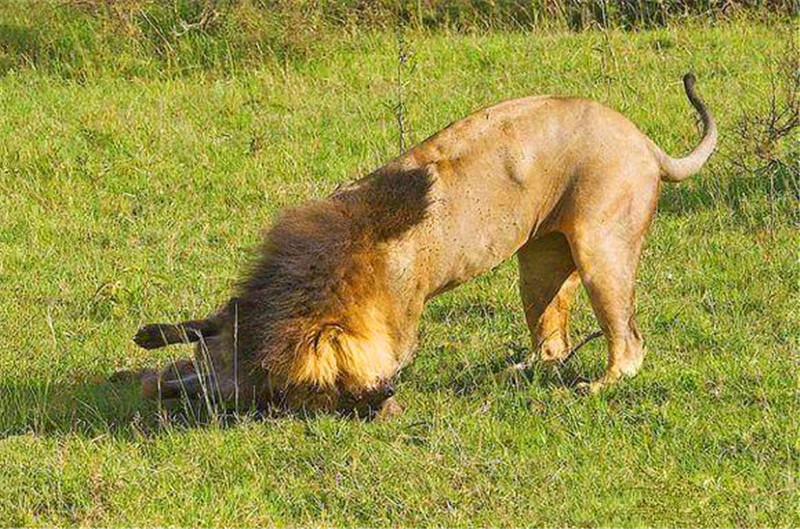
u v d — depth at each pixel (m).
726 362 12.48
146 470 10.78
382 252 10.95
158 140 19.02
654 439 11.19
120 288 14.35
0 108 20.48
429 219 11.22
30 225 16.59
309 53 22.44
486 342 13.21
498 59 22.19
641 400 11.79
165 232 16.39
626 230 11.97
